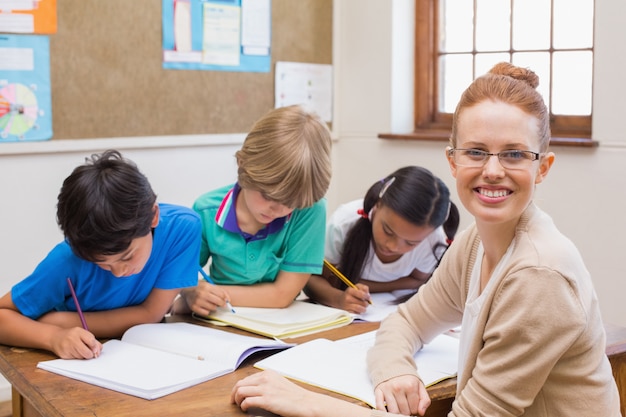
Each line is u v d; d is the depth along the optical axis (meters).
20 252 2.70
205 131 3.12
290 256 1.93
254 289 1.90
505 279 1.15
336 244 2.17
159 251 1.68
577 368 1.14
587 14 2.89
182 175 3.09
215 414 1.23
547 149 1.21
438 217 1.96
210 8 3.07
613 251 2.73
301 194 1.76
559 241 1.16
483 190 1.16
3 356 1.53
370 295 2.09
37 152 2.69
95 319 1.65
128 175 1.45
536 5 3.05
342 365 1.46
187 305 1.88
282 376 1.32
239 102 3.21
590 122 2.91
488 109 1.15
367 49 3.46
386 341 1.47
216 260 1.99
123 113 2.88
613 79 2.68
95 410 1.25
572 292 1.11
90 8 2.76
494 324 1.17
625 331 1.68
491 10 3.20
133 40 2.88
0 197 2.63
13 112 2.62
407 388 1.31
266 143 1.75
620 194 2.70
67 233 1.43
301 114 1.80
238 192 1.91
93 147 2.81
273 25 3.28
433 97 3.44
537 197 2.93
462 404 1.19
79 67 2.76
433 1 3.40
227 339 1.55
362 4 3.45
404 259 2.18
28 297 1.60
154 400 1.29
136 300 1.74
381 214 2.03
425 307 1.53
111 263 1.47
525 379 1.13
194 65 3.05
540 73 3.05
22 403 1.56
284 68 3.34
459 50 3.33
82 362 1.45
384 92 3.41
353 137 3.56
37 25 2.64
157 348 1.56
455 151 1.20
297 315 1.81
